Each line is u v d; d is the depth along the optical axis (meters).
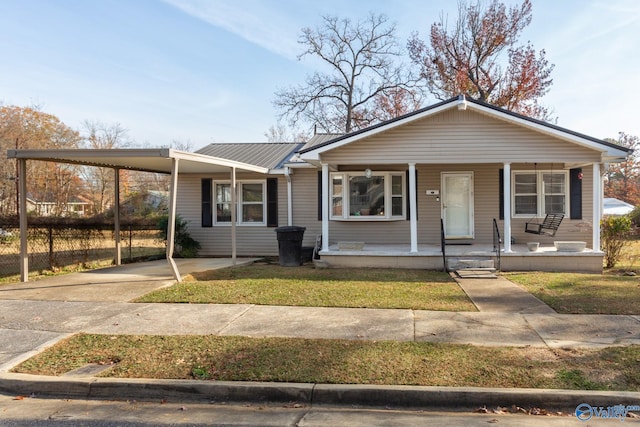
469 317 6.33
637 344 5.05
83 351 5.03
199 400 4.08
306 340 5.30
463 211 13.06
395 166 13.13
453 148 10.82
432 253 10.92
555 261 10.70
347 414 3.77
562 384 4.00
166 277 9.71
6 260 11.55
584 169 12.63
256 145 17.14
